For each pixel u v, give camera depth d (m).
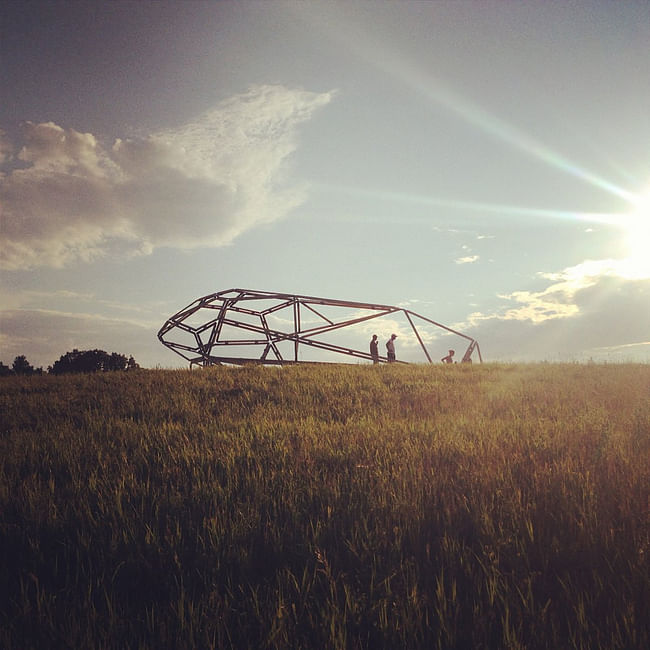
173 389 15.27
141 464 6.54
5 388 16.05
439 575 3.22
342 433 8.22
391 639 2.54
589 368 20.30
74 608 2.94
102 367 33.19
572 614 2.70
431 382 16.38
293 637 2.62
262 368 20.77
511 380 16.88
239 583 3.24
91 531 4.17
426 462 5.96
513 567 3.24
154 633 2.70
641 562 3.09
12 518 4.61
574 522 3.83
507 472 5.34
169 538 3.88
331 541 3.80
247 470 5.95
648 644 2.38
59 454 7.29
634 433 7.48
